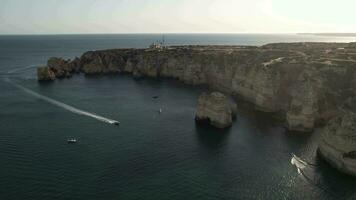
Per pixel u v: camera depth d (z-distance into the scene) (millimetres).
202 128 93062
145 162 69938
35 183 59938
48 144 79125
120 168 66750
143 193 57625
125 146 78812
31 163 68188
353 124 65688
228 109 95125
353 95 95188
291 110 91500
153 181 61844
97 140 82500
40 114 105750
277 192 58750
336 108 94500
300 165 69062
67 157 71500
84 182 60750
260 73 113750
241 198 56844
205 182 61938
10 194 56188
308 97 90062
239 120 100438
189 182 61812
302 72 104875
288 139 83938
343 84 99688
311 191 59094
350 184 61281
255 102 117125
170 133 88688
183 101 126500
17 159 70062
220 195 57625
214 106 94188
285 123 94438
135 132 89188
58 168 66062
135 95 136875
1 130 88938
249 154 74812
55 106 116562
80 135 85938
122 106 117812
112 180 61781
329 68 104688
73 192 57250
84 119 100875
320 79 99125
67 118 101688
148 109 113938
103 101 125000
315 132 88062
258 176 64438
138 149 77000
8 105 116875
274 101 108750
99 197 56000
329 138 69625
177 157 72875
